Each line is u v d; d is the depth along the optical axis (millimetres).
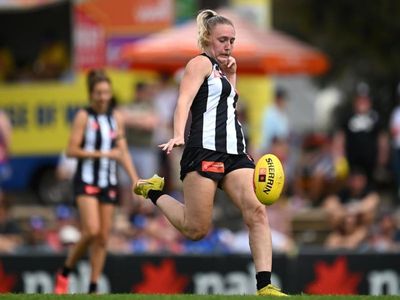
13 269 46469
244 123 64500
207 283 46125
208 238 52656
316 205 63531
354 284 46688
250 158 28578
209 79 28188
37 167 66875
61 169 60594
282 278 46281
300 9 102438
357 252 46812
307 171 66375
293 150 79625
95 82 38688
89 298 27141
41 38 69062
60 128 66812
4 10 69750
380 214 58625
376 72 105188
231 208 56781
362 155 63188
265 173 27812
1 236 53750
